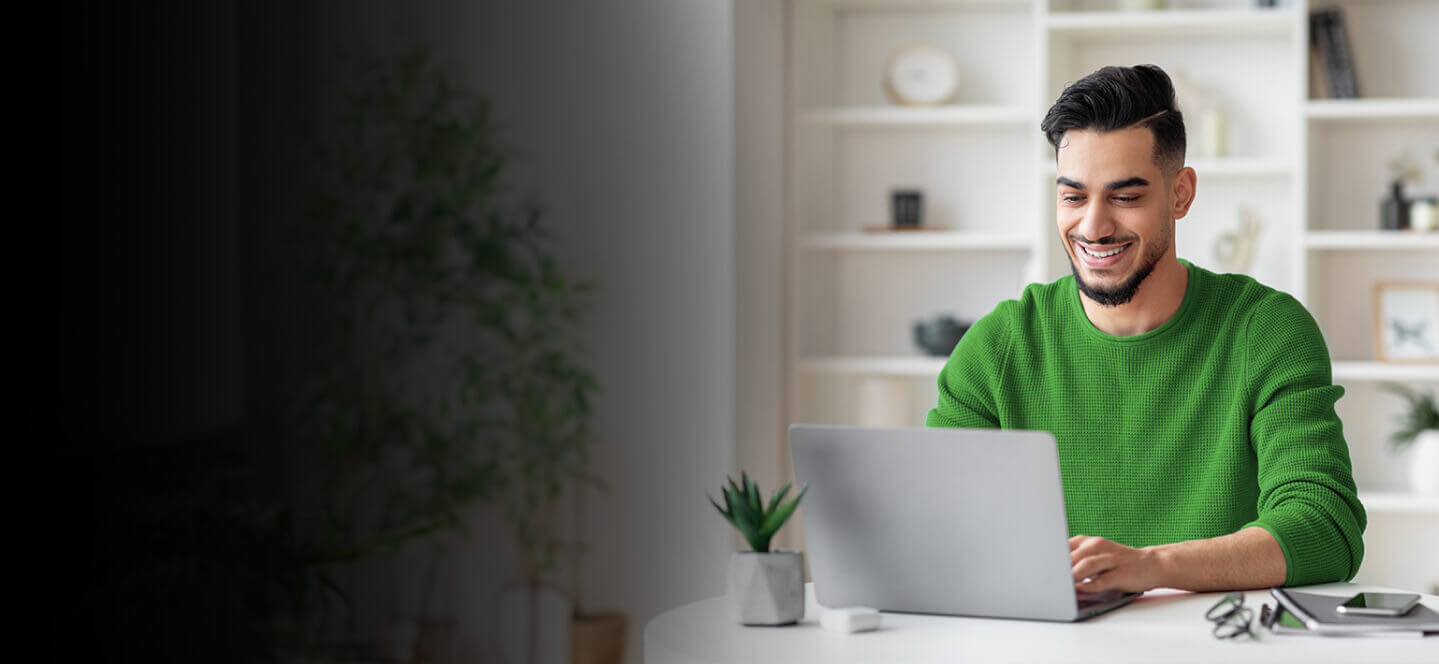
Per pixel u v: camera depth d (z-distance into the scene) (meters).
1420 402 3.49
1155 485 1.69
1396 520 3.59
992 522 1.29
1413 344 3.49
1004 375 1.78
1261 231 3.63
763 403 3.46
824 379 3.88
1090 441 1.72
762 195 3.44
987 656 1.16
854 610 1.28
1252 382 1.63
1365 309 3.59
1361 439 3.63
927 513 1.31
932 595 1.33
